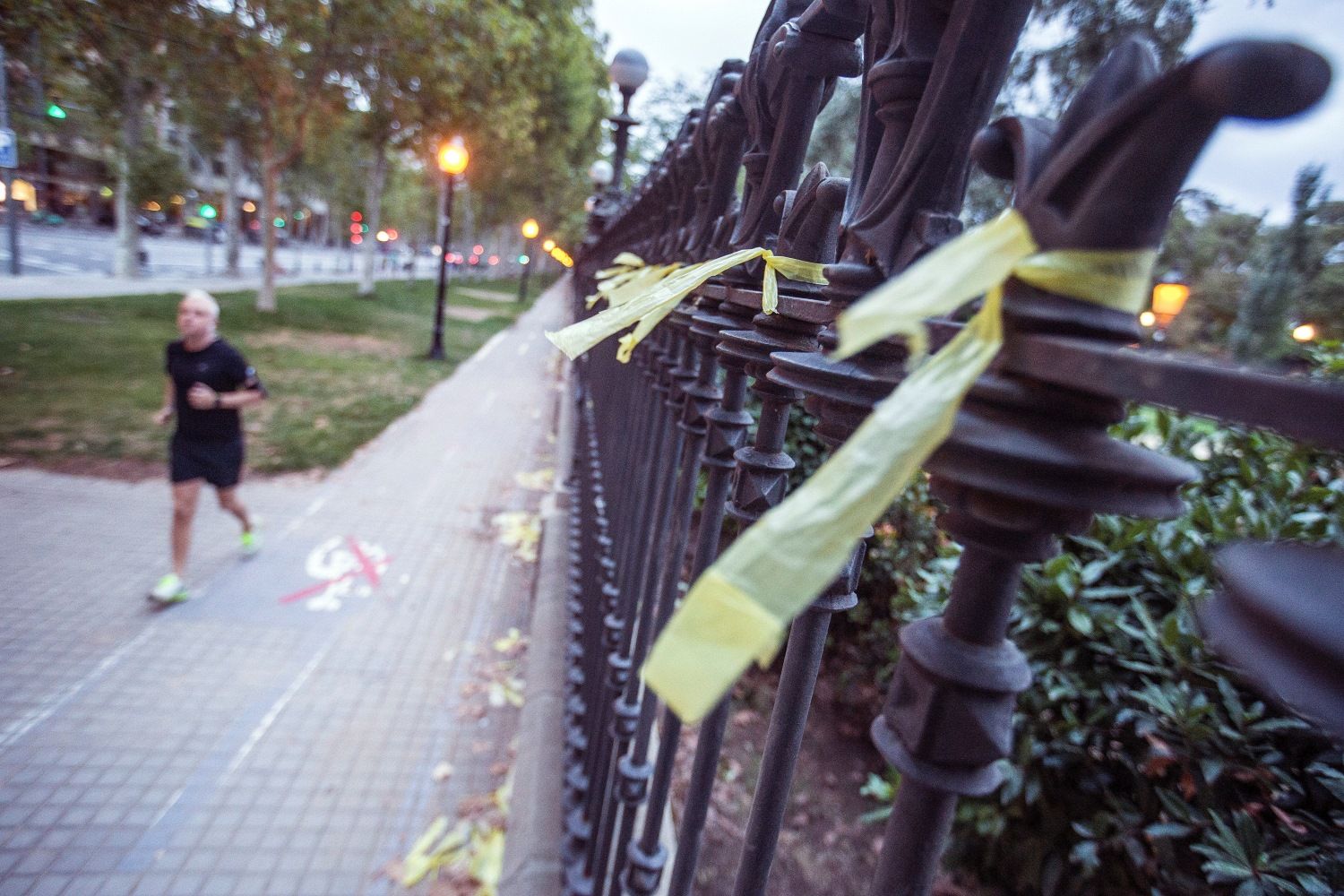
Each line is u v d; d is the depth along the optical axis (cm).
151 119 2252
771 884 292
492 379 1511
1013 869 276
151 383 1014
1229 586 31
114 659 425
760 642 35
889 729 56
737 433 125
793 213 88
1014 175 46
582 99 3706
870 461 38
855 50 94
